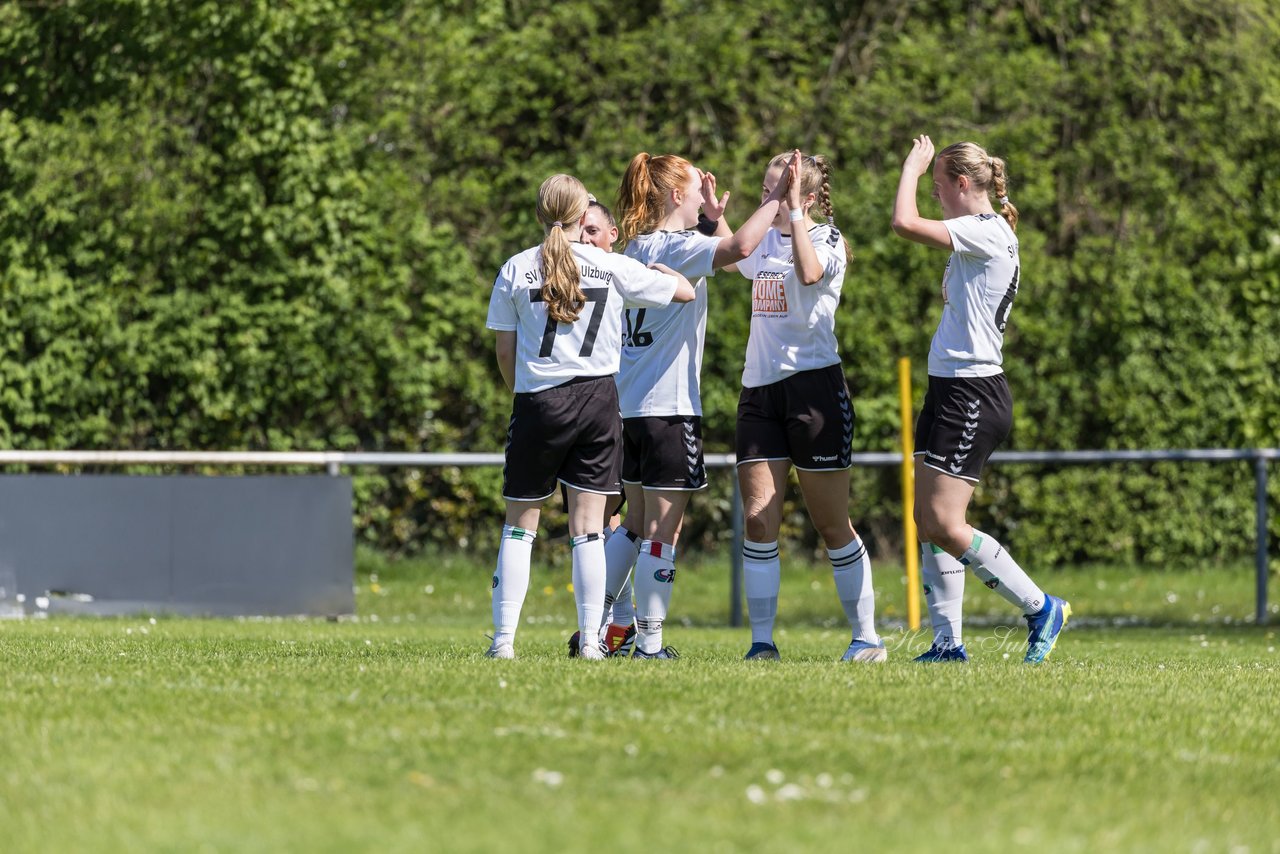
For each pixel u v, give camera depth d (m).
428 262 46.00
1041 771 11.83
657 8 50.75
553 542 46.34
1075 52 50.84
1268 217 49.62
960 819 10.12
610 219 20.72
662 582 21.08
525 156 49.25
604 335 19.30
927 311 47.88
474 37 48.59
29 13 45.72
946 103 49.19
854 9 51.47
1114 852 9.39
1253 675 19.48
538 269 19.25
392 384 46.31
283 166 44.66
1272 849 9.73
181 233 44.50
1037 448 49.25
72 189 44.03
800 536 50.47
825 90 49.50
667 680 16.19
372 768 11.20
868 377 47.62
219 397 44.94
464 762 11.45
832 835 9.48
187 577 36.31
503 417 47.16
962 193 20.86
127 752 11.73
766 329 20.86
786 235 20.91
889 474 48.19
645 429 20.89
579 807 10.06
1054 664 20.61
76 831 9.41
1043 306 48.75
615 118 48.88
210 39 44.62
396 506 47.38
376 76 45.91
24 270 44.06
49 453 36.53
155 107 45.12
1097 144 49.72
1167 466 49.03
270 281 44.78
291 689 15.20
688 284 19.62
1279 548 49.59
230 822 9.60
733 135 49.56
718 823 9.70
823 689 15.70
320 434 46.34
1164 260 49.25
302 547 36.84
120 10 44.88
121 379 44.59
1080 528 49.03
